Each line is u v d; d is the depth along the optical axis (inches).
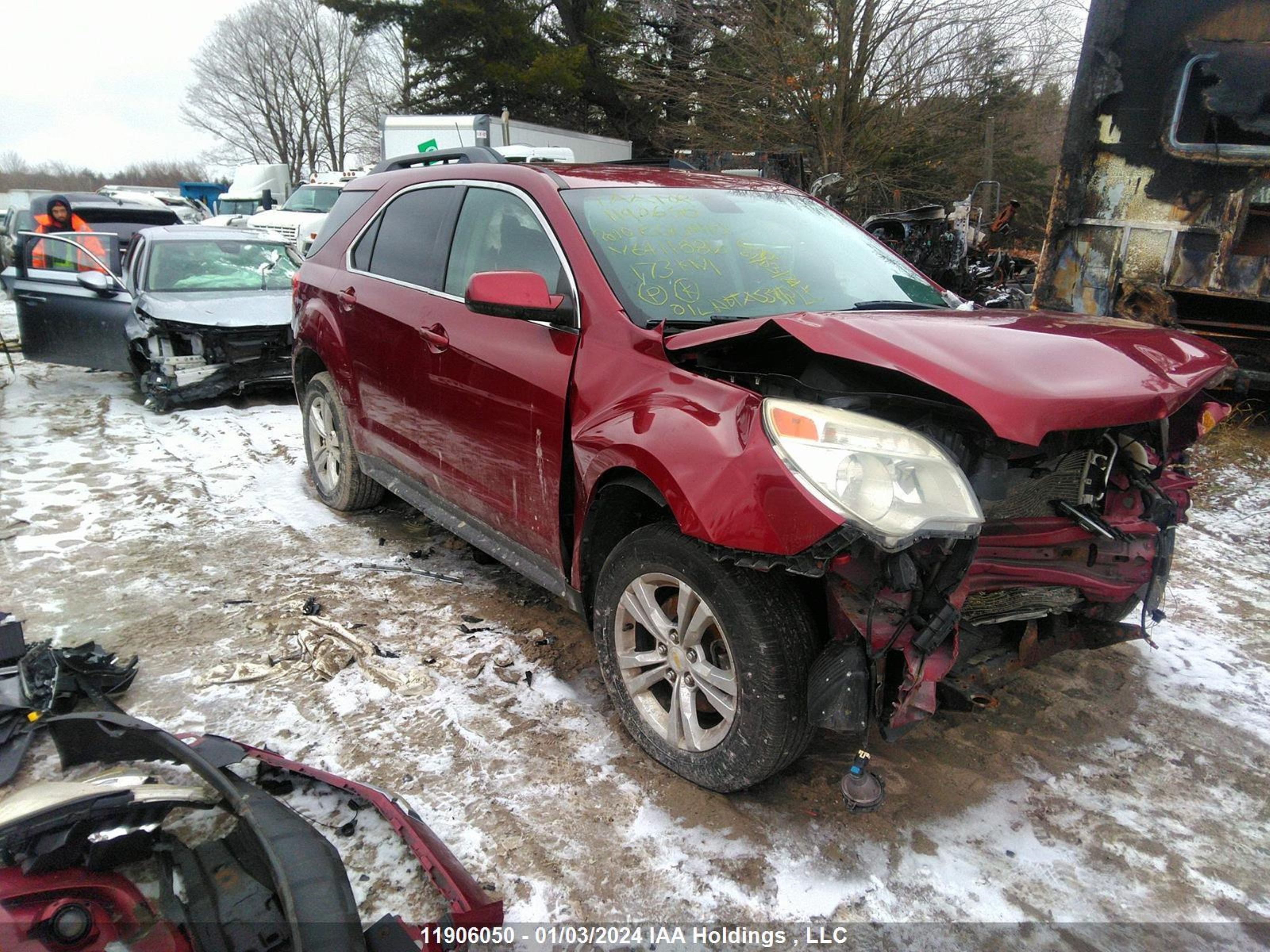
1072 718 121.4
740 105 711.1
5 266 641.0
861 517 79.4
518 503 126.3
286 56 2396.7
